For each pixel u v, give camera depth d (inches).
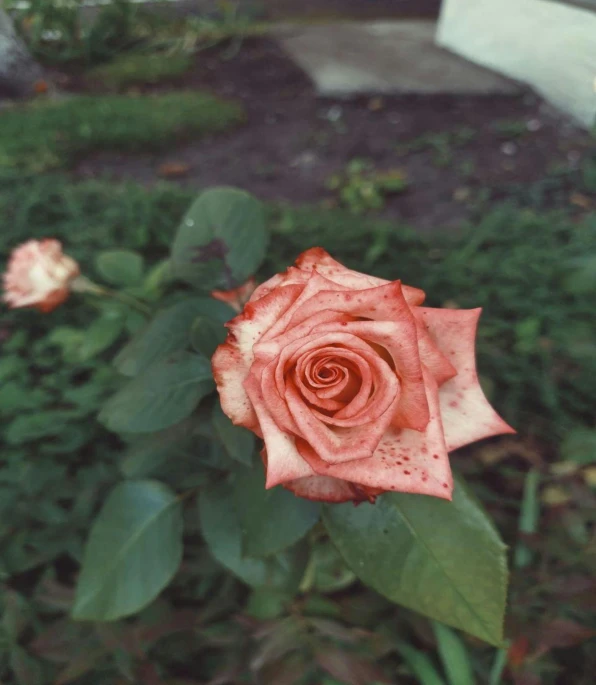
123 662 13.5
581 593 13.7
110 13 64.7
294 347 7.5
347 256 29.8
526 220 32.5
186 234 12.1
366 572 9.8
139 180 41.2
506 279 28.2
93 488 18.0
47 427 20.4
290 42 67.7
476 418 9.0
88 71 62.4
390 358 8.2
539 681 12.7
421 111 49.8
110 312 17.7
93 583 11.9
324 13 82.0
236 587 15.8
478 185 39.1
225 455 12.4
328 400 7.8
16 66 55.6
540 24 21.2
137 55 66.1
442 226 34.9
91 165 43.2
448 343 9.0
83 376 25.0
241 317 8.2
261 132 48.5
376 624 15.2
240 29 70.9
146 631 13.9
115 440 22.0
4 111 49.8
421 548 9.8
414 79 54.2
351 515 9.9
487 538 9.7
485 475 20.4
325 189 40.1
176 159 44.5
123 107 49.0
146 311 17.6
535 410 23.2
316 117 50.4
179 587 17.0
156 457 13.4
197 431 12.6
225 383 8.2
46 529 17.1
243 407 8.2
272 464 7.7
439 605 9.7
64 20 62.4
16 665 14.1
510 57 49.3
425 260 29.7
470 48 56.2
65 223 32.4
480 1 52.1
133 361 11.3
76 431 20.9
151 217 31.4
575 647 15.0
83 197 34.3
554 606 14.2
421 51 61.6
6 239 30.8
